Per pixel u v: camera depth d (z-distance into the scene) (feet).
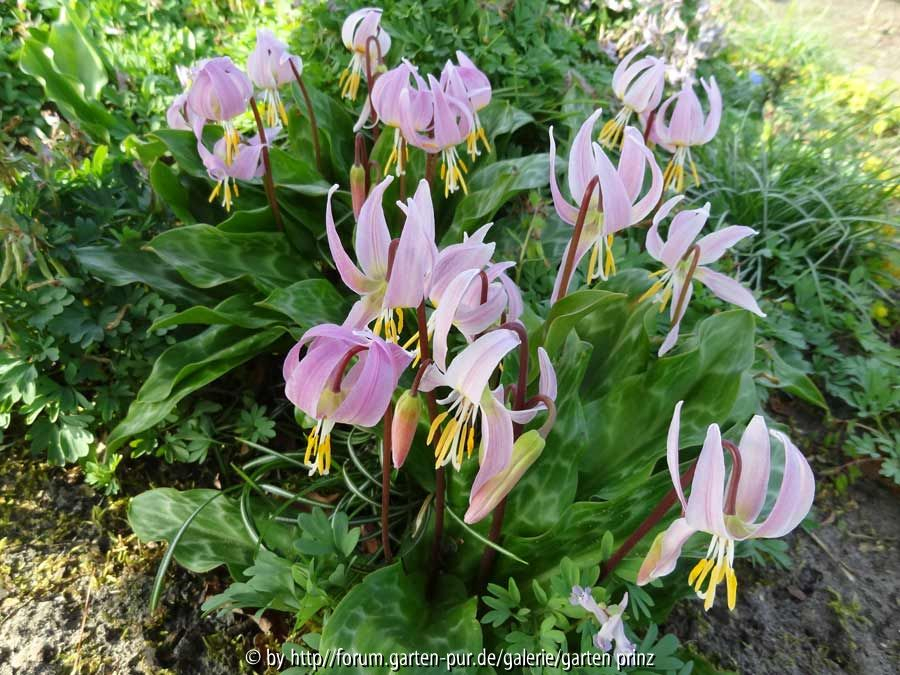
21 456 1.27
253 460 1.18
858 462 1.45
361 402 0.63
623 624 0.81
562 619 0.80
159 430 1.23
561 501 0.90
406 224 0.64
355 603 0.82
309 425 1.13
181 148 1.38
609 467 1.01
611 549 0.81
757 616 1.18
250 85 1.20
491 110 1.67
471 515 0.74
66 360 1.18
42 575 1.11
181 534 1.00
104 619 1.07
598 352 1.16
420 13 1.85
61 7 1.81
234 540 1.05
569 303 0.94
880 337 1.74
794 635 1.17
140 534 1.04
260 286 1.21
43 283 1.13
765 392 1.42
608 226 0.88
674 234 0.96
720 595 1.20
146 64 1.90
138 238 1.28
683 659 0.93
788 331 1.60
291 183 1.40
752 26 3.61
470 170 1.58
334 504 1.17
